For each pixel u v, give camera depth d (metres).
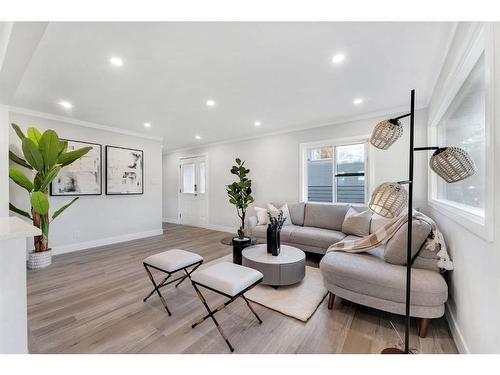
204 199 5.94
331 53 1.94
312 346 1.51
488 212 1.05
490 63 1.03
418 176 3.14
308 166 4.32
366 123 3.59
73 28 1.59
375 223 3.02
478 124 1.52
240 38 1.73
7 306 1.04
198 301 2.11
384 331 1.67
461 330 1.48
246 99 2.96
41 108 3.26
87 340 1.56
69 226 3.71
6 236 0.94
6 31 1.46
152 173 4.98
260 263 2.34
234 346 1.51
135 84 2.51
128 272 2.80
